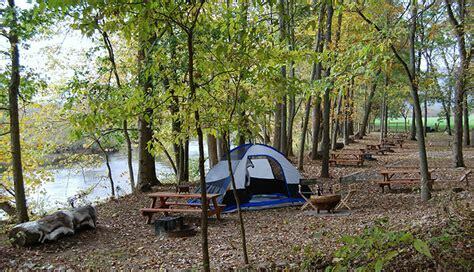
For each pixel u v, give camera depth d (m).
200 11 5.05
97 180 23.84
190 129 5.65
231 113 5.62
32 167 16.09
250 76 5.50
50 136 16.53
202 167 5.07
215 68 5.30
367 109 36.28
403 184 14.64
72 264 7.13
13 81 10.72
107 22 4.34
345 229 8.34
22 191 11.02
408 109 54.06
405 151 28.25
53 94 16.30
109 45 13.86
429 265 4.64
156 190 14.80
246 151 12.45
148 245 8.33
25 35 9.84
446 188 12.84
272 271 5.84
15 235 8.00
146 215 10.36
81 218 9.17
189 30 4.67
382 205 11.20
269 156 12.64
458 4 16.53
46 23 10.30
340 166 20.73
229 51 5.16
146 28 4.48
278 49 5.64
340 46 12.84
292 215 10.84
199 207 11.23
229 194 11.94
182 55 6.75
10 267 6.95
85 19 4.19
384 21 11.22
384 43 8.47
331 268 4.63
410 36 10.84
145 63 6.03
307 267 5.46
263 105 5.75
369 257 4.39
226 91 5.80
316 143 22.39
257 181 13.73
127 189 21.45
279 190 13.57
